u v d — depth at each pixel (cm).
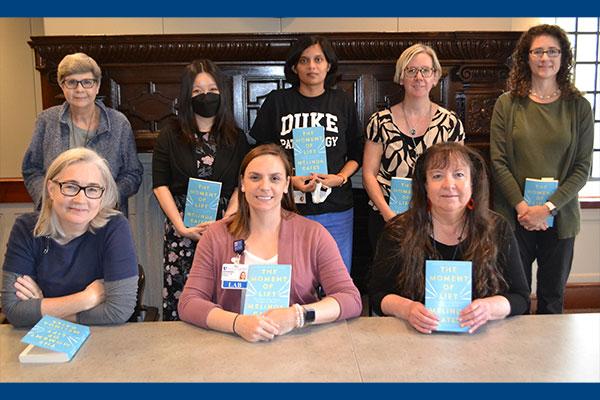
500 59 360
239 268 187
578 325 179
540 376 143
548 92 285
